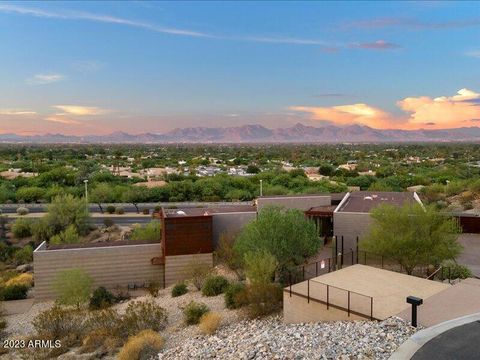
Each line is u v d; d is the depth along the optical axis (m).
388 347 10.73
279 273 21.81
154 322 19.03
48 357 17.08
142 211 54.78
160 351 16.14
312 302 14.84
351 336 11.98
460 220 34.09
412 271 22.14
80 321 19.88
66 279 24.20
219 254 27.89
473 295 14.14
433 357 9.37
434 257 20.78
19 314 24.27
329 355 10.90
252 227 23.05
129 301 24.78
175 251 28.41
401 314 12.70
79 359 16.30
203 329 17.30
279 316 17.45
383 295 14.84
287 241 22.12
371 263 23.70
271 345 12.51
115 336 18.03
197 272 25.44
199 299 22.66
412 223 21.27
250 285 19.38
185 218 28.58
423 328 11.62
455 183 55.19
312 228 23.36
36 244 39.97
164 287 28.14
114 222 48.22
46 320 19.34
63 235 37.31
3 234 43.81
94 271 27.84
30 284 29.66
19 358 17.28
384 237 21.17
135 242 29.89
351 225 27.08
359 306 13.98
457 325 11.05
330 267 22.27
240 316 18.61
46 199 62.19
